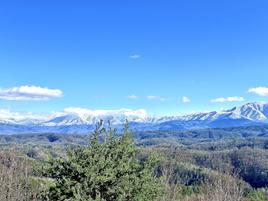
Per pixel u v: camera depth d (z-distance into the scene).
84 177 23.47
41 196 24.38
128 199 24.06
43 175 24.27
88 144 24.52
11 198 44.28
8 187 46.62
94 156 23.59
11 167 52.03
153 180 25.08
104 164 23.62
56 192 23.55
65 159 24.11
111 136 25.20
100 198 22.70
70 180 23.45
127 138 25.14
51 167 24.06
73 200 22.50
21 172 51.53
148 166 25.08
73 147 24.48
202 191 65.31
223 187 53.75
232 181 55.88
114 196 23.81
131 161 25.28
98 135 24.67
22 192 44.94
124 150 24.94
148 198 24.67
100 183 23.41
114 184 23.91
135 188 24.17
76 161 23.70
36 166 24.48
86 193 23.25
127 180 23.88
